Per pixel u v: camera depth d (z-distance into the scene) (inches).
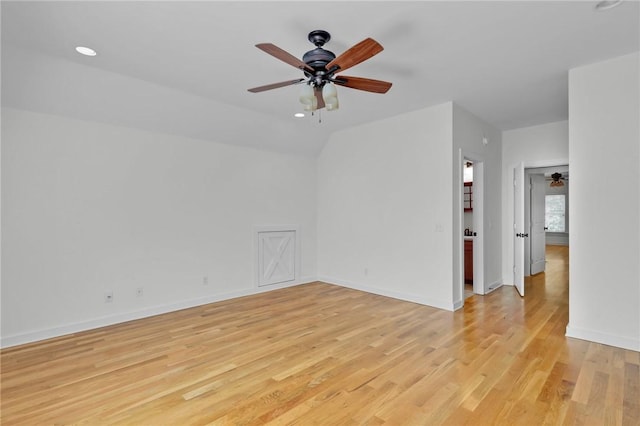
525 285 217.5
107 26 95.7
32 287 127.5
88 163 141.0
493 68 124.6
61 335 132.3
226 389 90.6
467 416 77.9
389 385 91.9
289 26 95.7
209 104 160.2
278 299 185.2
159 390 90.3
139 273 155.2
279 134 200.8
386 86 104.2
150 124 155.9
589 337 121.8
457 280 166.2
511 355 110.1
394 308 165.5
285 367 103.1
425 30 98.2
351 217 211.2
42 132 130.1
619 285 116.2
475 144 185.2
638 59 112.6
